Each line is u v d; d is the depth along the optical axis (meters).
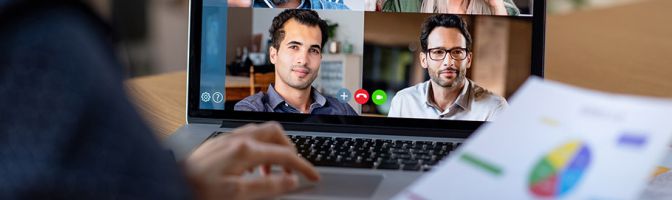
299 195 0.64
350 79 1.00
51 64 0.33
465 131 0.97
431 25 0.99
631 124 0.50
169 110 1.16
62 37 0.33
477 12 0.99
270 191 0.59
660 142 0.48
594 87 1.23
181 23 1.59
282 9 1.01
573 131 0.51
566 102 0.54
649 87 1.23
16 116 0.32
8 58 0.32
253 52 1.01
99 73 0.34
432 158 0.82
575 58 1.33
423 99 0.99
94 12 0.36
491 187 0.50
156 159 0.35
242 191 0.57
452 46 0.99
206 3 1.01
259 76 1.01
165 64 1.53
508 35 0.99
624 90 1.23
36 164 0.32
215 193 0.55
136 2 1.47
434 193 0.52
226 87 1.01
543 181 0.49
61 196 0.32
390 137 0.96
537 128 0.53
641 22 1.47
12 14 0.33
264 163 0.61
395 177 0.73
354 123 0.99
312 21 1.00
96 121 0.33
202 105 1.02
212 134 0.95
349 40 1.00
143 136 0.35
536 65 0.99
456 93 0.99
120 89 0.36
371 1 1.00
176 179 0.36
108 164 0.33
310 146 0.88
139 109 0.39
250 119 1.01
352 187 0.68
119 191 0.33
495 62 0.99
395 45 0.99
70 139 0.32
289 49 1.00
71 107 0.33
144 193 0.34
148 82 1.32
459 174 0.52
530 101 0.55
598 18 1.49
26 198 0.31
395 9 0.99
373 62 0.99
